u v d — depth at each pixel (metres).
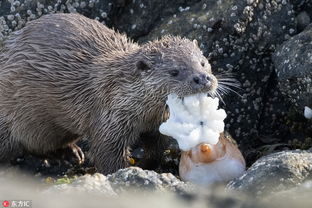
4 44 20.64
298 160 14.75
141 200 14.03
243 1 20.06
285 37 20.48
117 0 21.56
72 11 21.50
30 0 21.50
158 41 18.03
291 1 20.78
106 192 14.20
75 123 18.97
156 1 21.38
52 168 20.56
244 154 19.83
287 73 18.94
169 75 17.05
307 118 19.39
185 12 21.05
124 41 19.30
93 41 18.97
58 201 13.90
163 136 18.92
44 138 19.80
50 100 18.97
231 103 20.23
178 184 14.60
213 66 20.22
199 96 16.53
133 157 20.23
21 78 19.12
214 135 16.16
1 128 19.80
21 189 16.88
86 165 20.62
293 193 13.66
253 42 20.25
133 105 17.83
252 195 14.12
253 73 20.39
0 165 20.33
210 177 16.23
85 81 18.53
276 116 20.78
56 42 18.98
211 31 20.20
